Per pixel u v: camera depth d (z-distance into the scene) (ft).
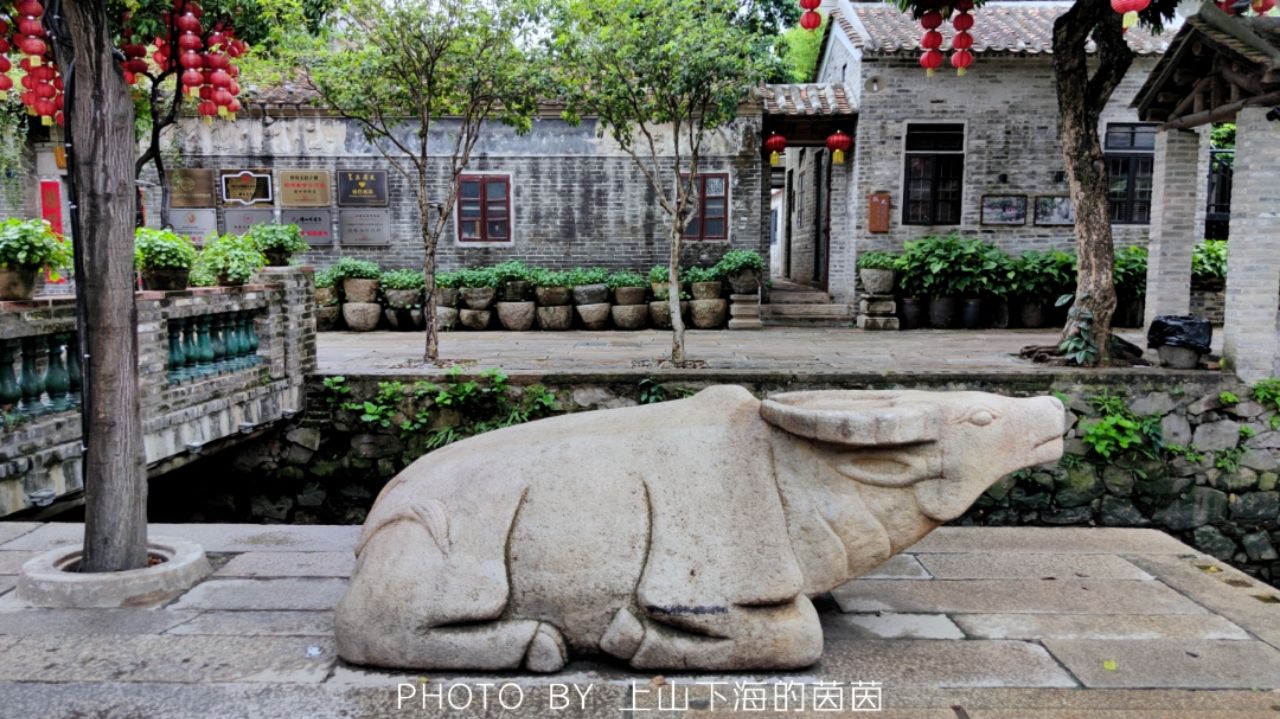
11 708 9.25
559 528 9.84
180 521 26.02
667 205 29.45
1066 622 11.71
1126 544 15.31
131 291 12.84
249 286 23.49
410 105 30.01
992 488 25.39
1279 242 25.11
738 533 9.80
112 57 12.39
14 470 14.93
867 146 44.55
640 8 27.22
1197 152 30.68
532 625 9.75
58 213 43.24
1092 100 29.09
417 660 9.84
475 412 26.43
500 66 28.09
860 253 45.19
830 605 12.34
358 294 43.65
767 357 32.22
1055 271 42.09
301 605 12.20
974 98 44.16
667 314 43.47
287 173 44.98
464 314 43.57
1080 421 25.55
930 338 39.01
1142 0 17.87
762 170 45.78
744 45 27.53
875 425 9.64
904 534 10.19
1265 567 25.66
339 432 26.43
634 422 10.85
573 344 37.27
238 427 22.61
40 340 15.87
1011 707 9.32
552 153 45.70
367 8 26.63
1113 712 9.22
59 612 11.96
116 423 12.75
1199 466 25.48
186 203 44.73
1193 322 26.37
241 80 32.53
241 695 9.51
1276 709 9.30
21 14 17.16
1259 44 25.09
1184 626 11.57
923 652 10.68
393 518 10.30
